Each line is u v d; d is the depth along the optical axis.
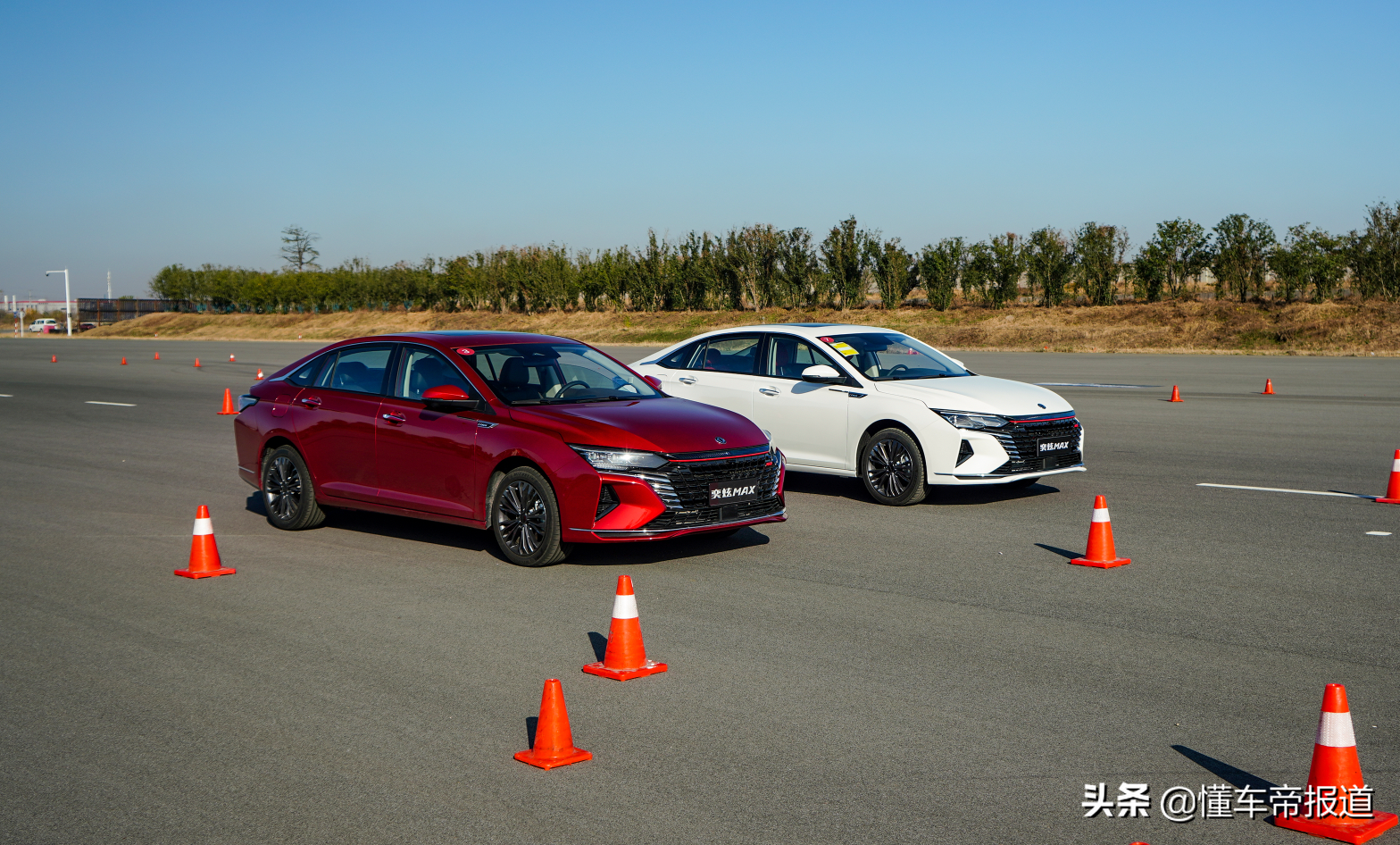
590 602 7.33
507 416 8.49
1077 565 8.23
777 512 8.66
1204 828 4.06
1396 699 5.33
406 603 7.34
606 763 4.68
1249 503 10.58
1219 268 41.22
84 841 4.05
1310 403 19.80
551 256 61.81
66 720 5.27
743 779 4.50
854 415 10.95
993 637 6.42
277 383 10.18
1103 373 27.66
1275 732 4.96
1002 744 4.84
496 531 8.46
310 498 9.75
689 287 53.91
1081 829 4.05
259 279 84.31
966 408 10.40
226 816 4.24
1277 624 6.59
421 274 70.00
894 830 4.05
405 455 9.01
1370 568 7.94
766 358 11.84
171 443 16.47
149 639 6.59
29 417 20.33
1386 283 38.31
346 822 4.17
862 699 5.41
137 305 97.38
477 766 4.66
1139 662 5.93
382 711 5.33
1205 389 23.08
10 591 7.77
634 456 7.98
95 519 10.59
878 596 7.39
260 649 6.35
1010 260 45.66
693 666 5.95
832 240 49.34
